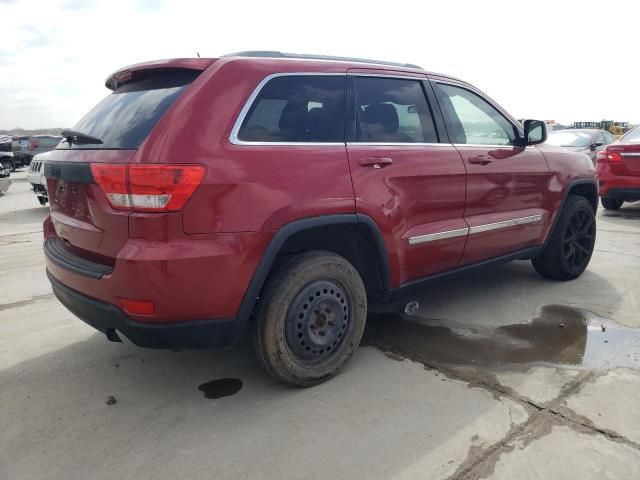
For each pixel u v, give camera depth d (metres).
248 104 2.64
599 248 6.12
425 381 2.99
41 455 2.41
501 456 2.30
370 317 4.00
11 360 3.41
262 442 2.47
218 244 2.46
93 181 2.50
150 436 2.55
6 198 14.31
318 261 2.86
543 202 4.35
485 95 4.08
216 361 3.35
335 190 2.82
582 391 2.82
